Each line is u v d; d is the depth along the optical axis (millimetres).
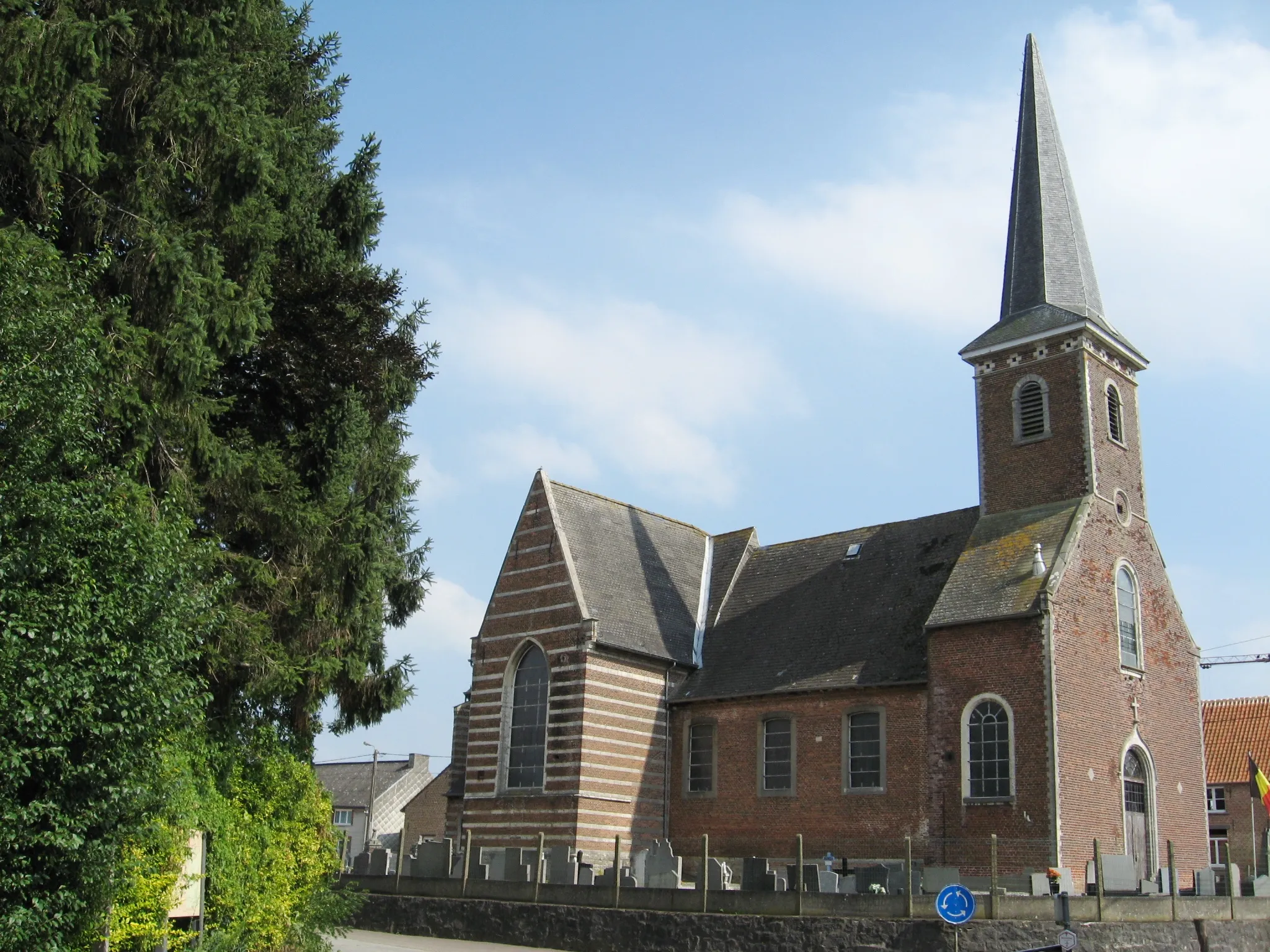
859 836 35656
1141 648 36562
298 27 28422
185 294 19859
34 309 16094
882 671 36750
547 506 42969
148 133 20578
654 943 28250
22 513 15008
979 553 36594
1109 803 33312
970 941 24781
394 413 28422
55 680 14586
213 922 19734
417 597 29703
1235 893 30047
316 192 27234
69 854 15102
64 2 19156
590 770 38719
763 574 45562
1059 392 37500
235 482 22656
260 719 23188
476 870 32938
